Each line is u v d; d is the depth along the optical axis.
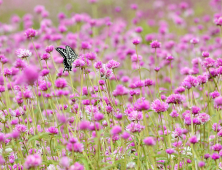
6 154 5.04
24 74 3.35
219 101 5.07
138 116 5.17
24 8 28.98
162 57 11.84
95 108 5.75
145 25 22.20
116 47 14.93
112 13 27.53
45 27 12.82
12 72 6.28
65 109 6.56
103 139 5.50
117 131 4.43
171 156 5.61
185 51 14.51
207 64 6.26
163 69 12.60
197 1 27.19
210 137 6.62
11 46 13.79
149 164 5.40
